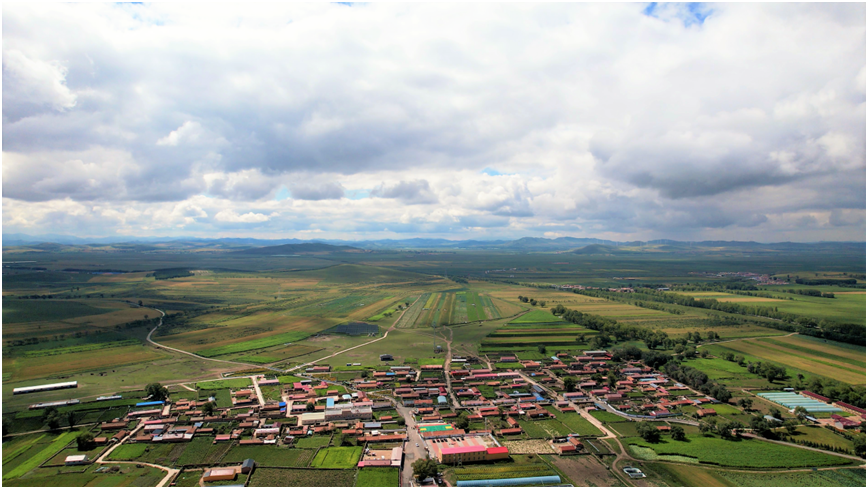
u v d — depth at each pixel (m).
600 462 124.44
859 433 138.75
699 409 159.88
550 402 166.12
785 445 133.50
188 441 134.12
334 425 143.50
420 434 138.38
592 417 154.38
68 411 152.12
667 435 141.12
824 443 133.75
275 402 162.25
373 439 134.88
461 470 119.81
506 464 123.31
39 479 113.50
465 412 149.38
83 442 128.62
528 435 140.50
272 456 125.88
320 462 122.88
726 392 165.75
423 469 113.56
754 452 129.00
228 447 130.62
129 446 130.75
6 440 134.12
